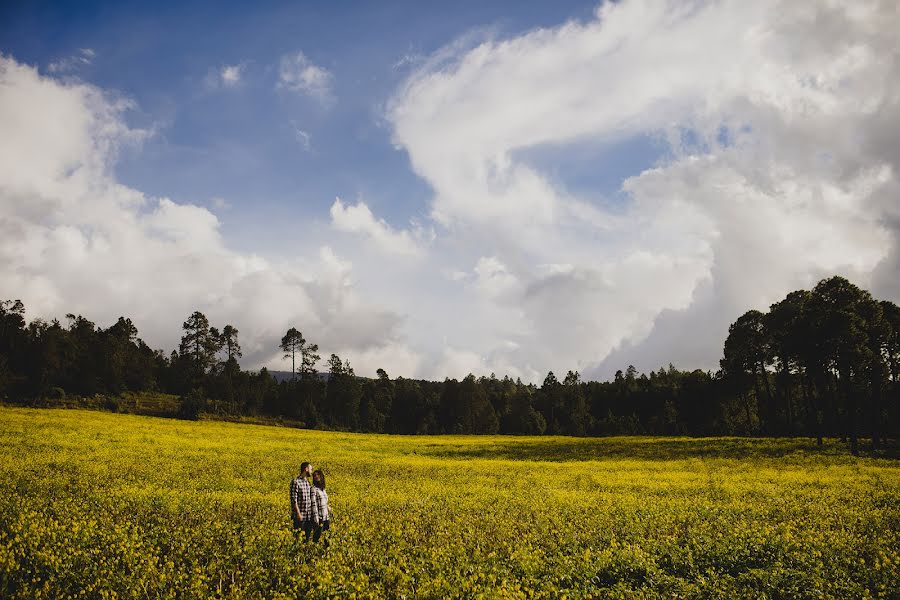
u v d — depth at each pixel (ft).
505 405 432.66
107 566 32.09
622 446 168.45
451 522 49.52
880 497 70.08
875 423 160.66
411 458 133.08
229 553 36.96
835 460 129.59
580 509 57.98
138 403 289.33
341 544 39.75
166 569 32.42
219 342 374.02
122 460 92.53
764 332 207.92
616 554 37.27
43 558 32.12
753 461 130.31
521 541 42.50
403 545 40.11
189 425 207.82
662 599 30.71
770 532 43.57
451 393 398.21
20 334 316.40
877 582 33.55
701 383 282.36
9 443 106.83
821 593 31.17
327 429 329.93
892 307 176.76
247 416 318.86
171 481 72.90
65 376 291.79
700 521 51.06
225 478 78.54
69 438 123.24
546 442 192.24
